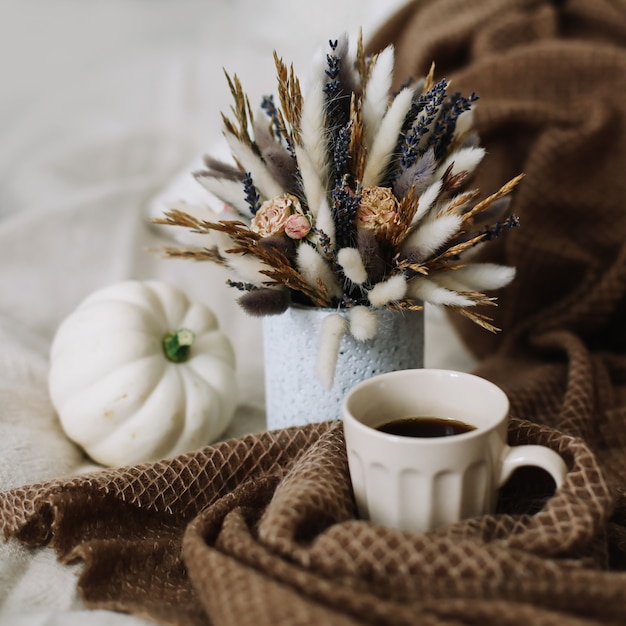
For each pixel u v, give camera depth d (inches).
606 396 41.1
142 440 39.0
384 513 32.8
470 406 33.9
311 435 36.7
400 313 36.7
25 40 96.4
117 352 39.3
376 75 35.3
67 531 34.0
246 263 34.9
